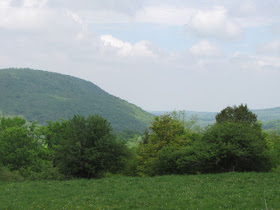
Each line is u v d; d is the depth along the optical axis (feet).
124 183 90.33
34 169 177.47
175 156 122.62
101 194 74.84
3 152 178.60
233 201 60.59
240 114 180.45
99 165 128.26
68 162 127.03
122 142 135.44
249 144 112.47
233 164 117.39
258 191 68.23
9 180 124.36
